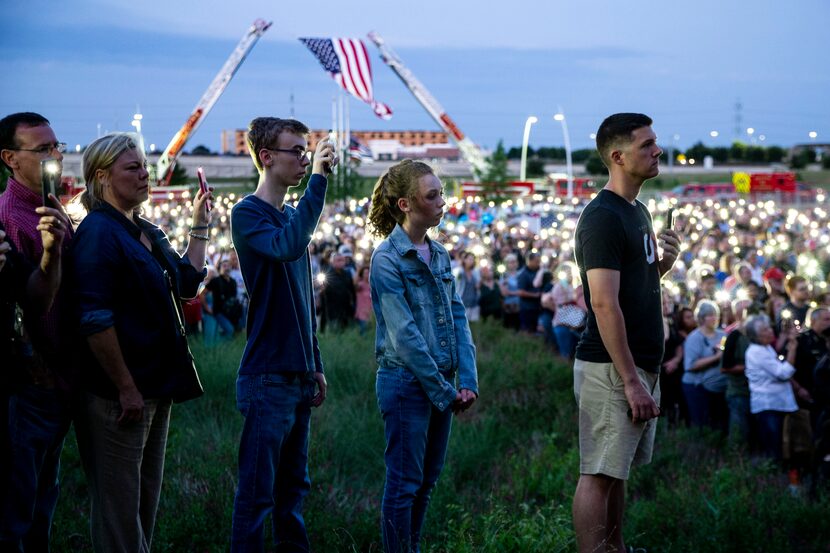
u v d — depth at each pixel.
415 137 175.62
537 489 7.46
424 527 6.08
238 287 15.62
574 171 124.00
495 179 61.72
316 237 25.64
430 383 4.78
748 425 9.54
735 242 22.11
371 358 12.44
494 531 5.36
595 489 4.75
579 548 4.76
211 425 8.63
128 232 4.24
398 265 4.93
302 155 4.92
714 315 10.24
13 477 3.96
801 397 8.83
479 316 17.64
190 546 5.70
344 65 56.25
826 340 8.77
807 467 8.45
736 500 6.60
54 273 3.89
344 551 5.71
